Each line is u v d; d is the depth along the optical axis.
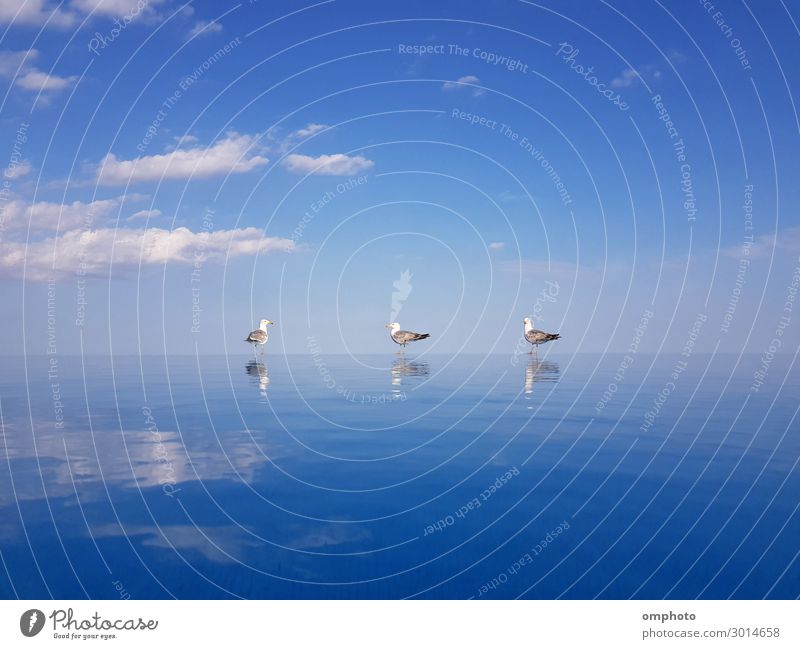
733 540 5.17
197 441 8.81
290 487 6.62
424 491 6.52
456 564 4.89
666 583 4.60
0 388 15.49
